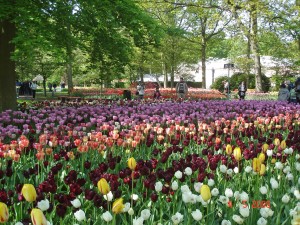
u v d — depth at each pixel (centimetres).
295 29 3152
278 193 445
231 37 3619
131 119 992
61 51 1241
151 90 3656
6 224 369
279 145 582
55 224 377
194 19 4159
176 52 3597
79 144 586
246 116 1096
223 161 487
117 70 1694
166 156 511
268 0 3033
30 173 468
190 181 453
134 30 1402
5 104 1438
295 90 2112
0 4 1155
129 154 634
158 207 411
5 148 568
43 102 1758
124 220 358
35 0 1239
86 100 2080
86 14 1343
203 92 3378
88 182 477
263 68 3919
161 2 3269
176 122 916
